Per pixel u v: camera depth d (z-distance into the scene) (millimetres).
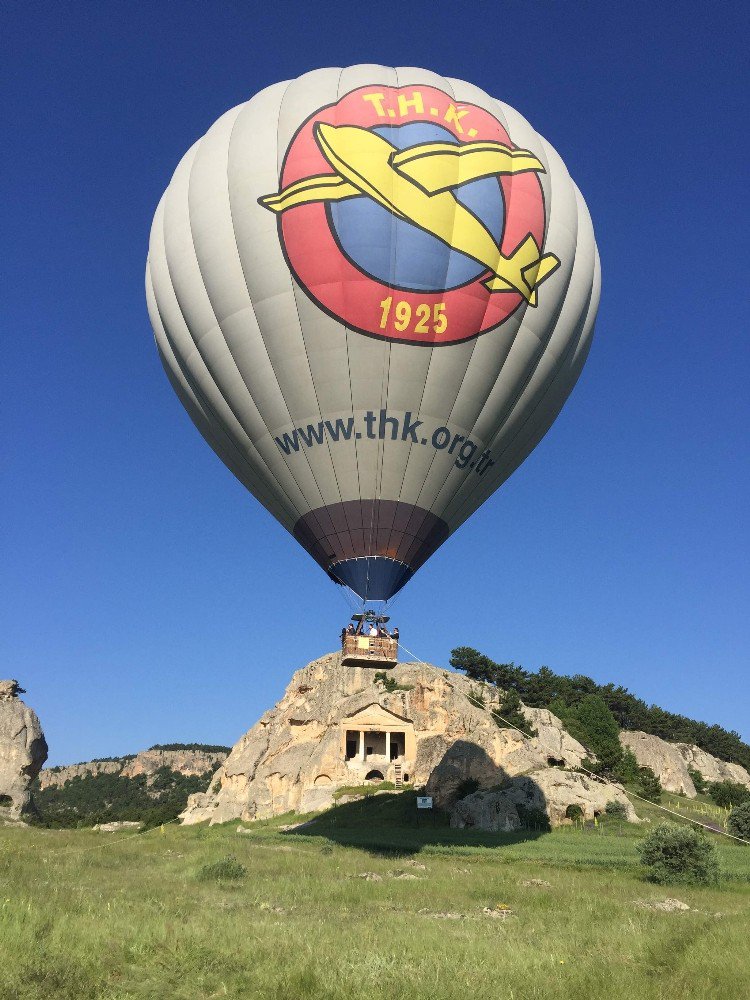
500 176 31344
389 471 30828
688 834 30453
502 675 103438
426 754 69562
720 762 120750
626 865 33375
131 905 17922
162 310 33812
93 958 11992
